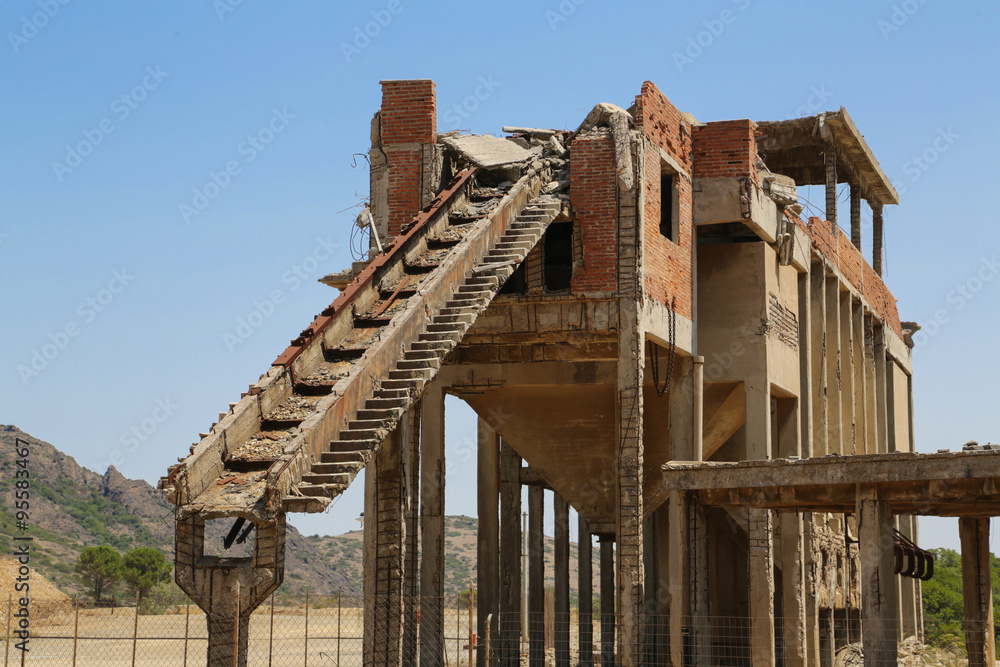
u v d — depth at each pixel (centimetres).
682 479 2245
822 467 2027
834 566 3659
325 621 5641
